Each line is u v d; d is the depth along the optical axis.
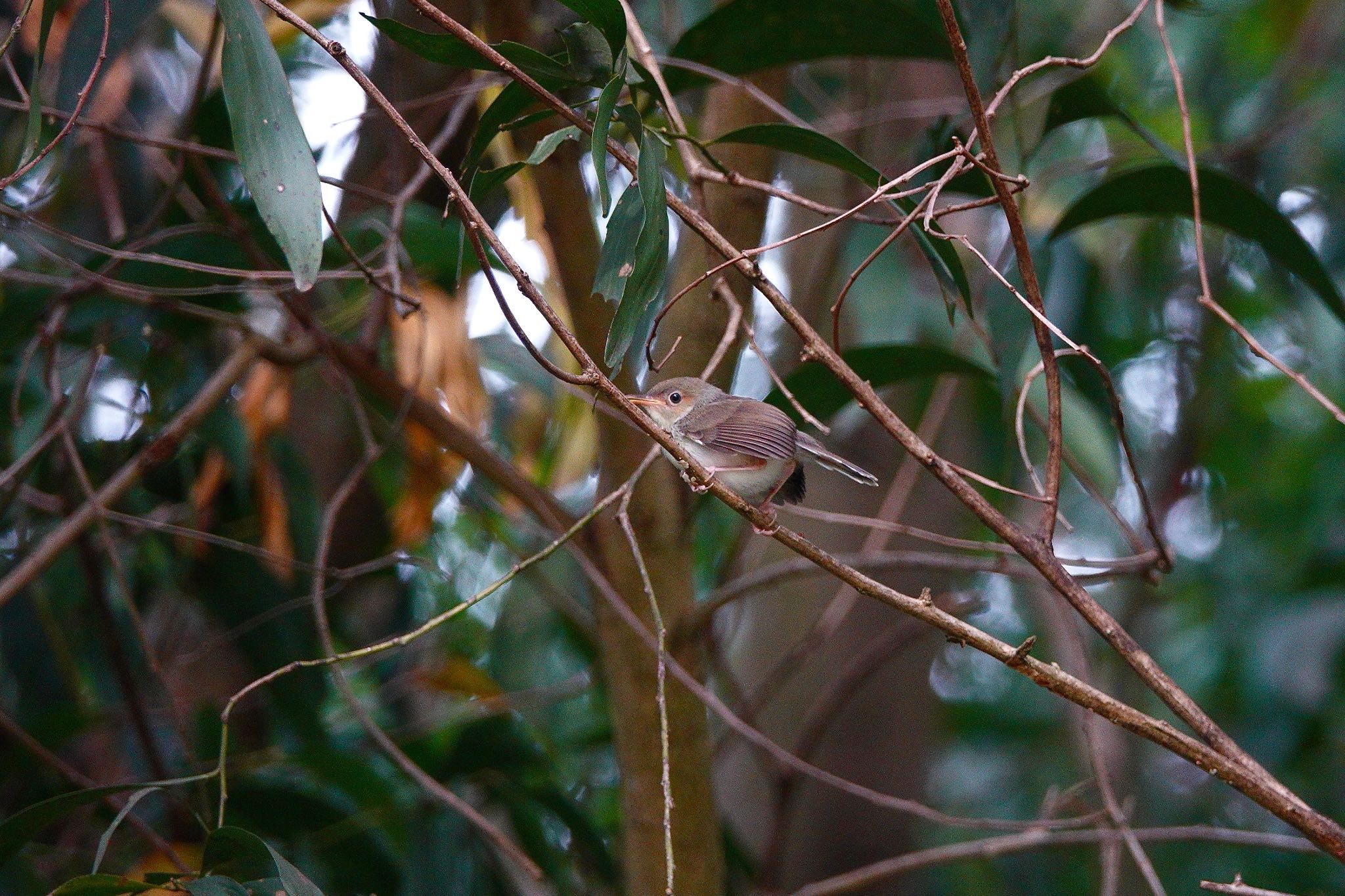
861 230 11.80
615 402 5.08
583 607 11.42
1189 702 5.21
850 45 7.29
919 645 12.68
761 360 6.63
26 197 9.31
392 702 11.35
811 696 12.23
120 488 7.98
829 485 12.75
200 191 9.31
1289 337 14.86
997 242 12.12
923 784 12.44
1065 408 10.12
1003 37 7.46
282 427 10.20
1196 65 13.67
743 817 12.19
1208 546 15.47
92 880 5.15
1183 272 14.76
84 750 10.75
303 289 4.95
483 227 4.88
